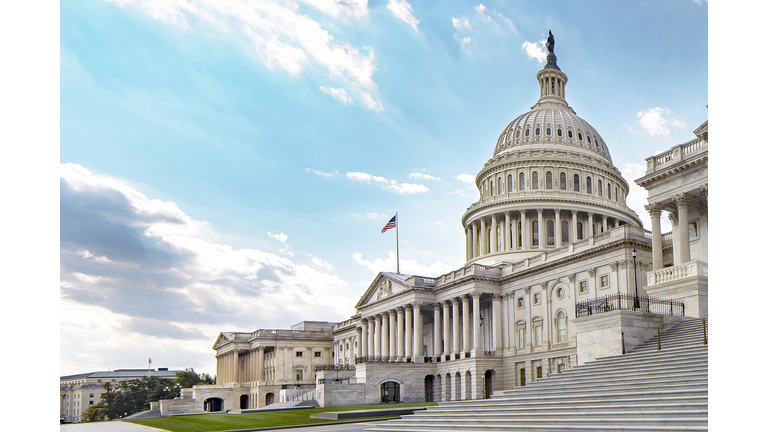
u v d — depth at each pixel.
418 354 95.00
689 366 29.86
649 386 28.59
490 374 88.88
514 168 120.25
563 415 27.72
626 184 129.00
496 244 115.81
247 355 159.62
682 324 40.38
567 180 117.31
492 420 30.27
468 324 91.19
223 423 54.38
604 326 40.03
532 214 114.38
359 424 50.34
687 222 52.47
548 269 83.25
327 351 150.25
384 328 107.44
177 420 60.06
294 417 60.41
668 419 22.83
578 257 78.12
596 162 120.62
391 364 90.81
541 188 116.56
